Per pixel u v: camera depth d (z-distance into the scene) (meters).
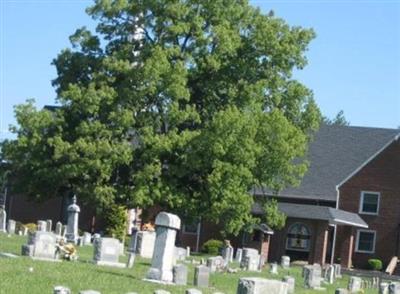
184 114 53.56
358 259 66.88
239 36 55.91
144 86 53.41
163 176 54.06
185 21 55.50
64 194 58.22
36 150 54.91
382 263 65.94
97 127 53.16
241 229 56.28
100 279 26.34
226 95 55.97
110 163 52.97
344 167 70.31
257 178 54.41
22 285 22.11
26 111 55.34
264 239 63.16
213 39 55.09
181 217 54.47
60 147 53.03
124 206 56.00
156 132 54.47
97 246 33.22
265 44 55.94
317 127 57.66
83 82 56.75
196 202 53.88
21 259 29.19
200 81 56.03
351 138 73.25
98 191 52.94
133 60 55.12
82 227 67.00
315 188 68.62
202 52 55.31
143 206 53.41
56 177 53.81
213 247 63.28
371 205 67.31
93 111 53.62
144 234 42.28
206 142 52.12
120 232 57.84
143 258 40.25
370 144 72.44
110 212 57.78
